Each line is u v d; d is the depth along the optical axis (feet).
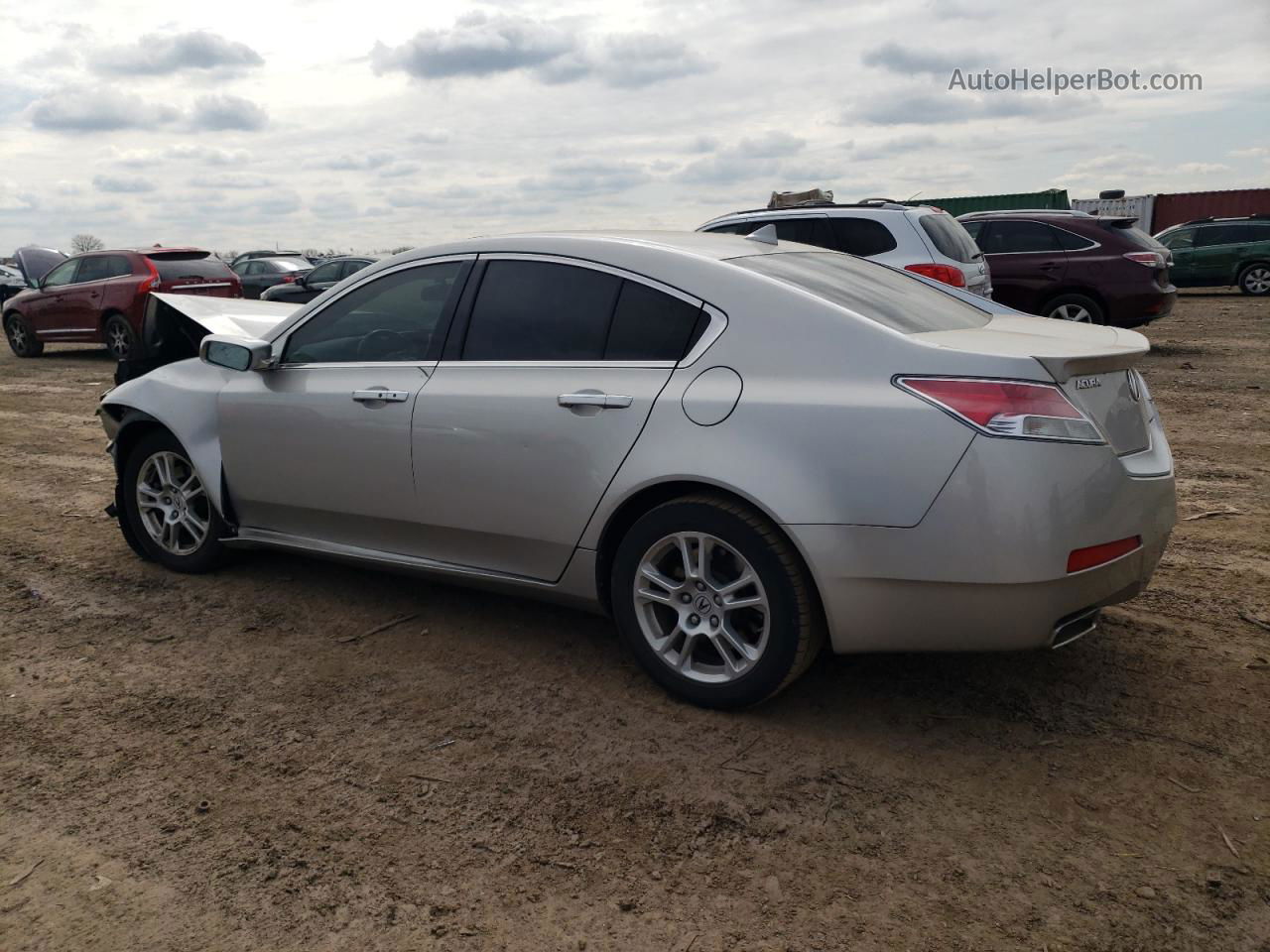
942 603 9.60
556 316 11.97
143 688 12.16
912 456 9.43
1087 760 10.00
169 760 10.43
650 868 8.46
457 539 12.72
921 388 9.56
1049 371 9.37
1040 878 8.21
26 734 11.05
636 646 11.48
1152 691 11.40
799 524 9.86
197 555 15.97
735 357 10.57
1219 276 72.02
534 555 12.05
